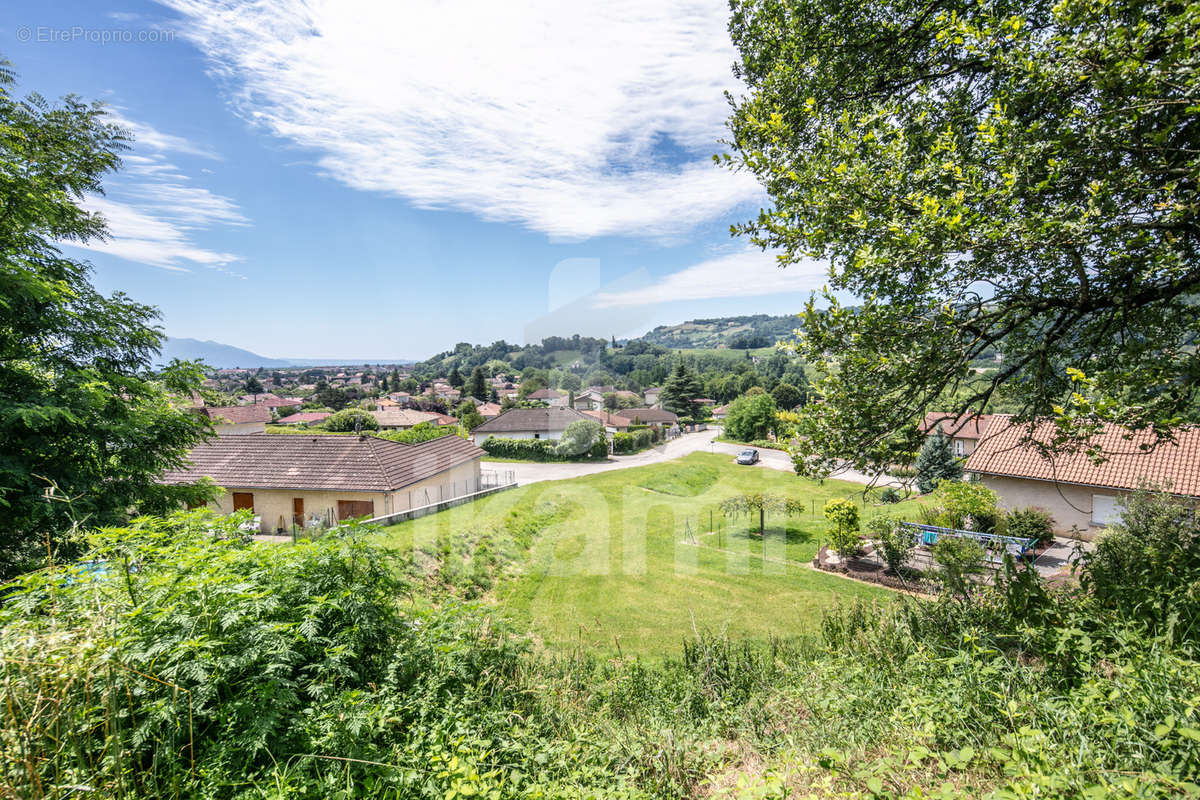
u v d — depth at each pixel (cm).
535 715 333
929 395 412
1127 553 393
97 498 686
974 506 1412
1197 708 200
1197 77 249
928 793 197
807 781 234
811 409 448
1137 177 304
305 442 1844
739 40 674
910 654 358
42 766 186
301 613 309
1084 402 301
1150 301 369
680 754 284
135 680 224
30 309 688
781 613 634
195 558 288
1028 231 309
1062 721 217
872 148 394
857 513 1155
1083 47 290
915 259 341
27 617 233
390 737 278
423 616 370
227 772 223
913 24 513
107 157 882
